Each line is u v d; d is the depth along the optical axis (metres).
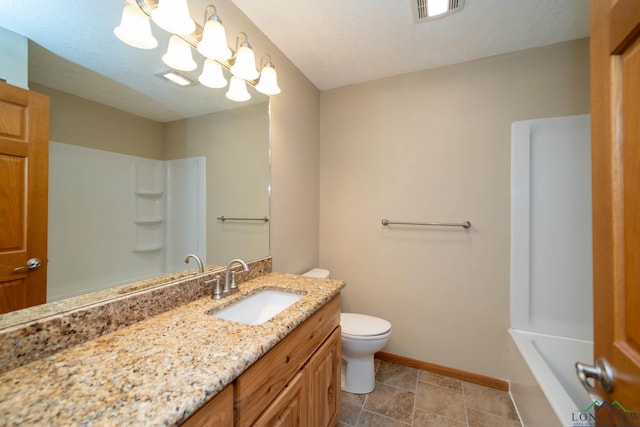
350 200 2.18
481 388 1.74
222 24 1.19
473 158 1.81
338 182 2.22
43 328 0.69
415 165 1.97
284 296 1.34
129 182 0.98
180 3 0.95
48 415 0.49
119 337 0.80
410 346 1.99
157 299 0.98
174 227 1.13
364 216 2.13
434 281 1.92
